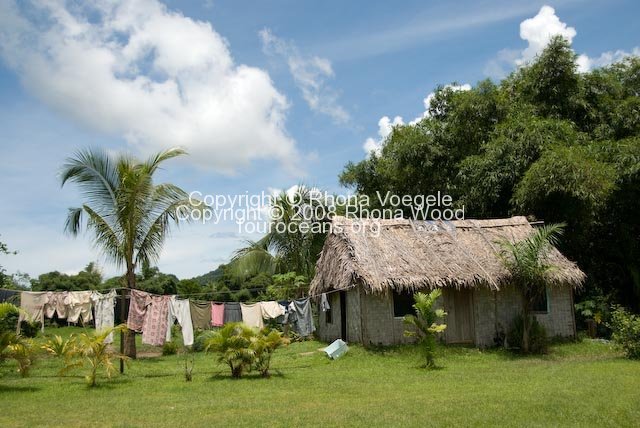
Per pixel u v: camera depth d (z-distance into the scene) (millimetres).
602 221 21344
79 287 29219
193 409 8703
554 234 20031
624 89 23484
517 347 16188
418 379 11672
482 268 16281
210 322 14375
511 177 20469
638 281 20906
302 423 7562
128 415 8328
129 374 12961
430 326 13852
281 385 11094
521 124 20844
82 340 11508
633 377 10773
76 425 7688
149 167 16516
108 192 16250
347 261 15984
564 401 8516
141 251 16672
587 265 22125
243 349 11961
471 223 18484
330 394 9977
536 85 22797
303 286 22141
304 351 17594
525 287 15562
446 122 25047
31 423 7828
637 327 13766
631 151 19141
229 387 10930
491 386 10438
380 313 16312
